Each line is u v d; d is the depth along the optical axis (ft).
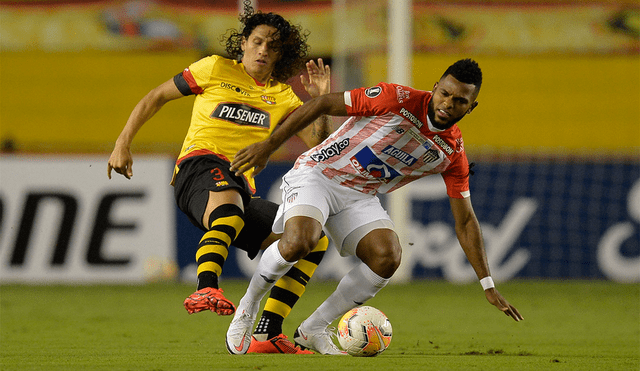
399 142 42.78
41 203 122.01
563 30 182.70
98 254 122.83
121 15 176.65
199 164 45.55
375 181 45.01
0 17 174.60
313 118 41.47
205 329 64.44
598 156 159.74
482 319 75.97
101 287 116.26
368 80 170.50
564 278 133.80
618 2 185.98
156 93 47.42
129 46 174.19
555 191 134.62
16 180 121.70
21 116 160.35
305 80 49.57
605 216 134.31
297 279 46.39
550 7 185.68
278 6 183.11
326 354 45.50
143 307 87.51
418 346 52.26
